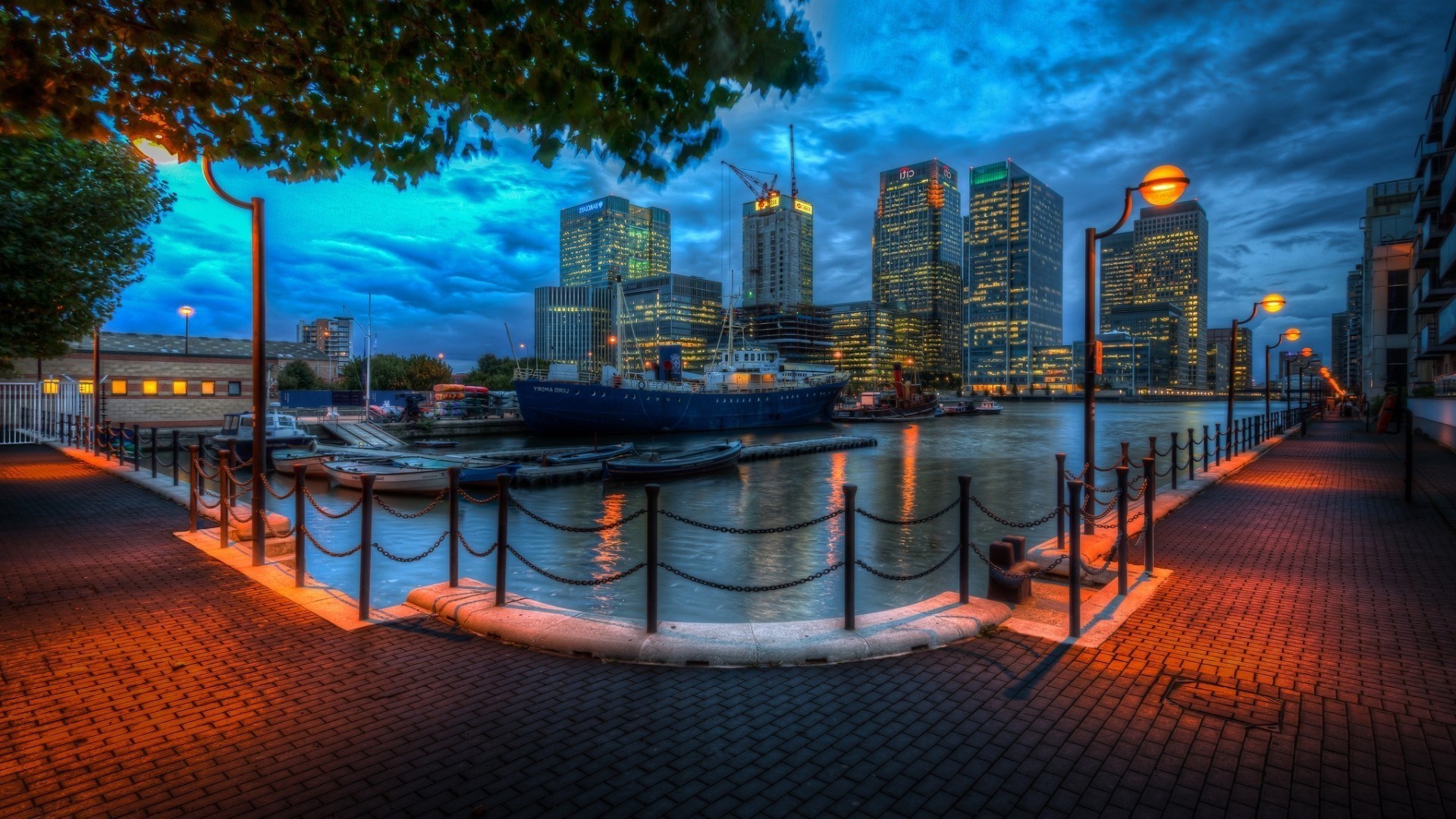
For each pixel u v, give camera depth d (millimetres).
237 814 3520
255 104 5066
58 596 7457
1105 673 5359
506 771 3949
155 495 14461
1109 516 12102
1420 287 38312
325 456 28547
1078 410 165750
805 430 72000
